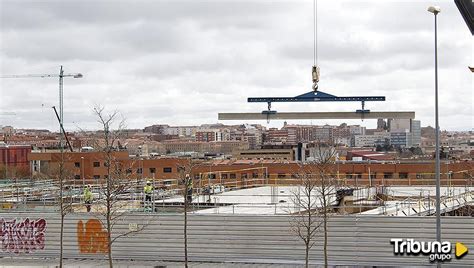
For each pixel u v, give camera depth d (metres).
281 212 43.78
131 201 47.12
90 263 41.88
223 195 55.34
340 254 39.81
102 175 106.44
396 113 34.00
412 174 88.19
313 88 35.78
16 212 44.50
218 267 39.72
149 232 42.28
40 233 44.09
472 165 85.19
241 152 166.50
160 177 102.56
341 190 49.03
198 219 41.62
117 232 42.72
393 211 44.50
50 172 97.44
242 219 41.09
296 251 40.34
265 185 67.00
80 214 43.44
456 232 38.56
